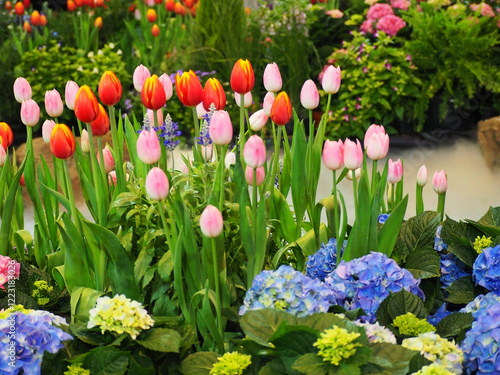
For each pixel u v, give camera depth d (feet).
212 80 8.13
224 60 21.83
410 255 8.43
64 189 9.14
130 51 26.71
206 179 8.12
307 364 5.89
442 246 8.87
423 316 7.25
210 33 22.58
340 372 5.80
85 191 8.73
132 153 8.95
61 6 30.99
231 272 8.04
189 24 23.88
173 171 8.68
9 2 28.27
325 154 7.72
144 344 6.48
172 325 7.09
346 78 22.49
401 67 22.07
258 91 22.43
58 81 23.70
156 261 8.15
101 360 6.42
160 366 6.86
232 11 22.31
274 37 22.48
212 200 7.32
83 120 7.55
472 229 8.86
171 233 7.45
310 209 8.71
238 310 7.43
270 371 6.15
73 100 8.50
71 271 8.02
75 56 24.48
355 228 7.89
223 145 7.28
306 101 8.34
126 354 6.42
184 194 7.72
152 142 6.89
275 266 8.34
